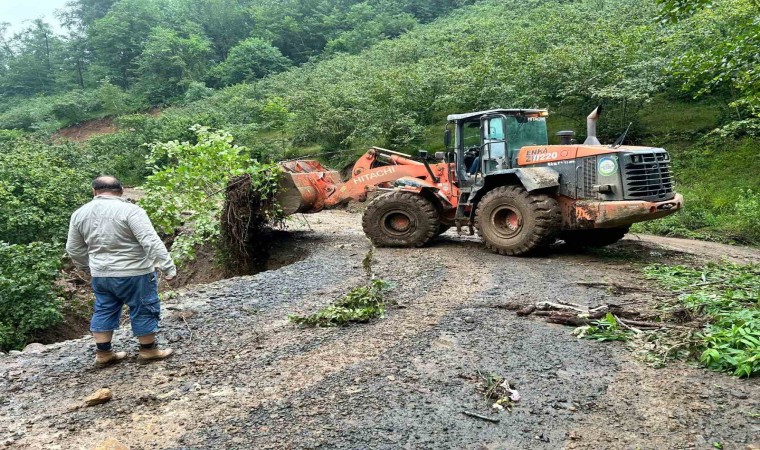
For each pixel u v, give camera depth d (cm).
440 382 388
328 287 686
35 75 7075
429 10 5684
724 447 298
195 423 342
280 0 6962
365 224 980
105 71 6438
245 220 1021
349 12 6144
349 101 2306
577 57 1739
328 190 1104
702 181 1464
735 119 1596
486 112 895
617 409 345
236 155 994
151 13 6744
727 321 455
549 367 410
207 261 1096
